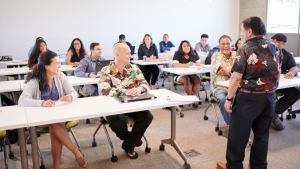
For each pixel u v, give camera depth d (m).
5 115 1.91
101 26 7.58
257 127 2.08
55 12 7.09
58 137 2.18
